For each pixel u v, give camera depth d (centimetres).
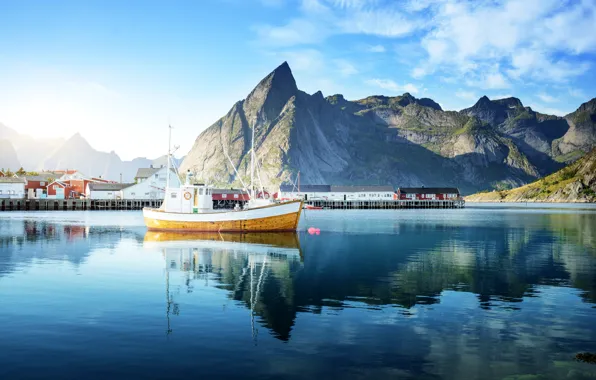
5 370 1355
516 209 17000
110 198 15000
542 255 3900
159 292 2367
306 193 19425
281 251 4084
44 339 1617
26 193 14675
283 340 1625
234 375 1335
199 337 1650
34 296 2258
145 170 16462
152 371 1358
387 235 5750
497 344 1602
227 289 2456
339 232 6175
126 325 1783
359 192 19638
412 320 1883
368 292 2403
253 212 5603
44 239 4953
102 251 3997
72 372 1347
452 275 2923
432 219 9725
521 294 2367
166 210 5847
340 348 1557
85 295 2288
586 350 1551
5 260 3462
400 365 1414
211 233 5612
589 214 12362
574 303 2181
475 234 5962
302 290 2444
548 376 1343
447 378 1326
